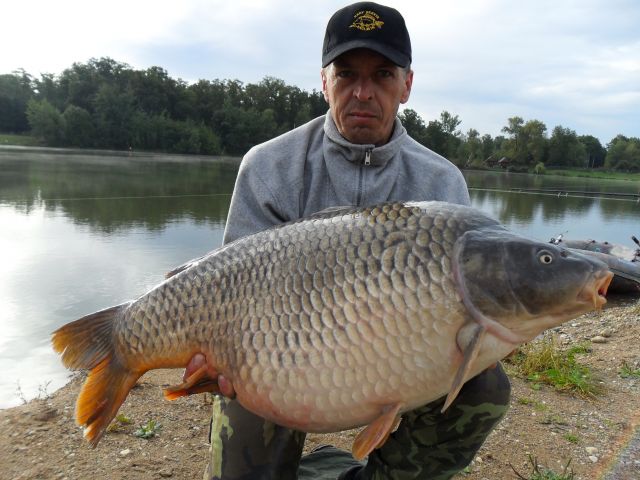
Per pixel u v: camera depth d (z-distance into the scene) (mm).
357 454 1557
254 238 1788
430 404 1955
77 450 2691
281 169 2266
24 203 12117
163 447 2740
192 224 10227
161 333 1834
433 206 1654
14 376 3787
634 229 12742
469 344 1530
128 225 9891
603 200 18812
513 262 1531
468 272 1539
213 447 1991
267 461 1964
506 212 14727
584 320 5902
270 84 62250
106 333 1944
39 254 7387
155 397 3291
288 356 1647
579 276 1519
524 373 3889
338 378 1604
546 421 3158
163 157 44188
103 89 54375
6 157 30859
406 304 1560
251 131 56562
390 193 2262
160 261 7191
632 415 3268
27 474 2490
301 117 59375
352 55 2086
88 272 6551
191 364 1810
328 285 1618
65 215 10727
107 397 1922
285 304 1660
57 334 1938
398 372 1569
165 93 58750
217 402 2043
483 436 2010
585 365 4156
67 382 3699
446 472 2072
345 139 2223
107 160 33812
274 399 1686
